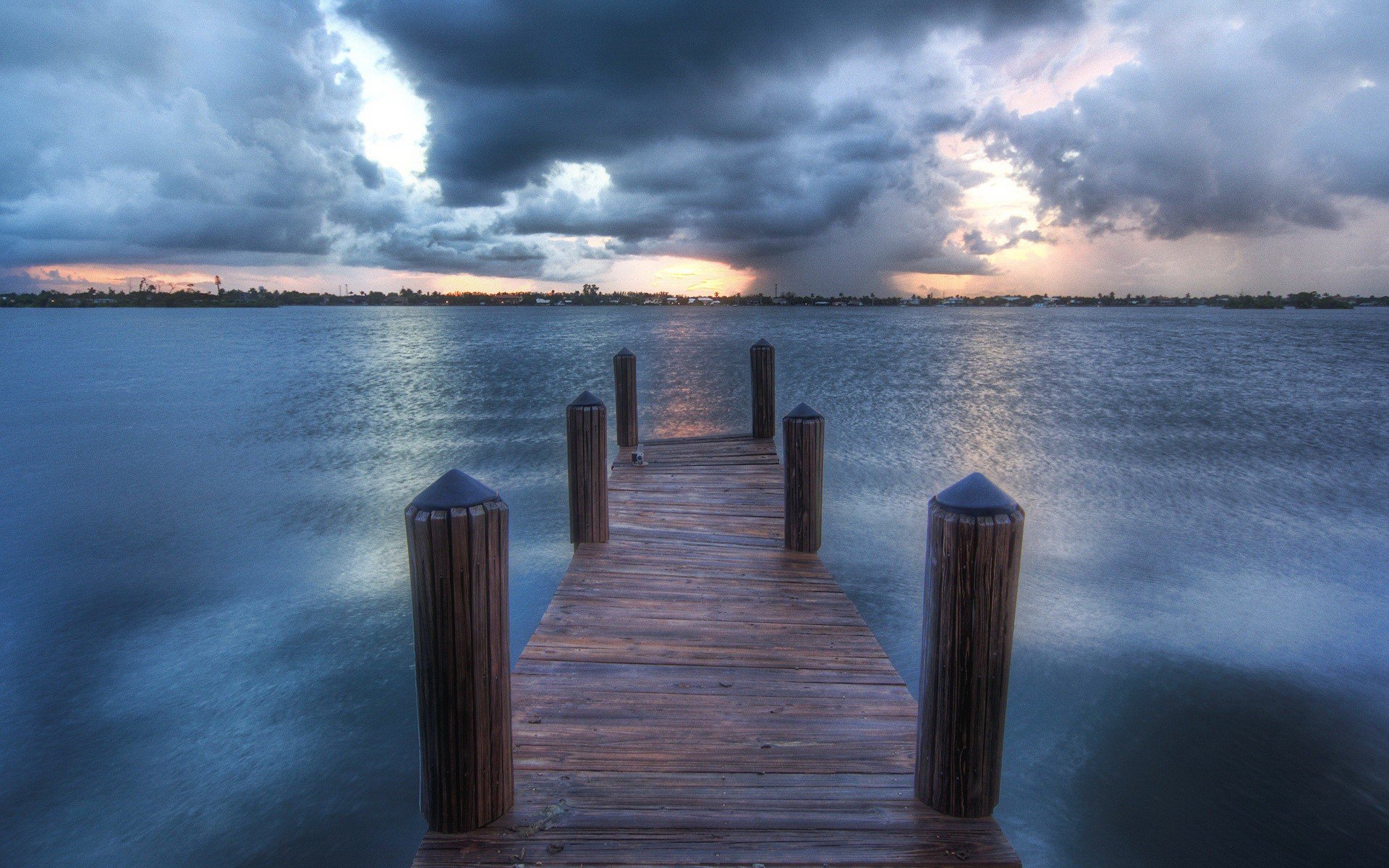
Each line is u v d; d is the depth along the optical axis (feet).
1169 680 20.80
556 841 7.61
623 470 27.35
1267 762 17.20
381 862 14.66
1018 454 48.78
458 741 7.54
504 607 7.70
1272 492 39.47
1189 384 91.45
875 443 52.49
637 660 11.97
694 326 327.67
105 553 31.37
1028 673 21.11
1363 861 14.39
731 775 8.80
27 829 15.44
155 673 21.54
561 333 252.42
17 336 247.29
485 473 44.75
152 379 104.32
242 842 15.12
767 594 14.92
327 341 204.64
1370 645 22.71
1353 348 170.60
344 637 23.77
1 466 48.49
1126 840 14.92
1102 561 29.50
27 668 22.02
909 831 7.80
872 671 11.64
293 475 45.09
